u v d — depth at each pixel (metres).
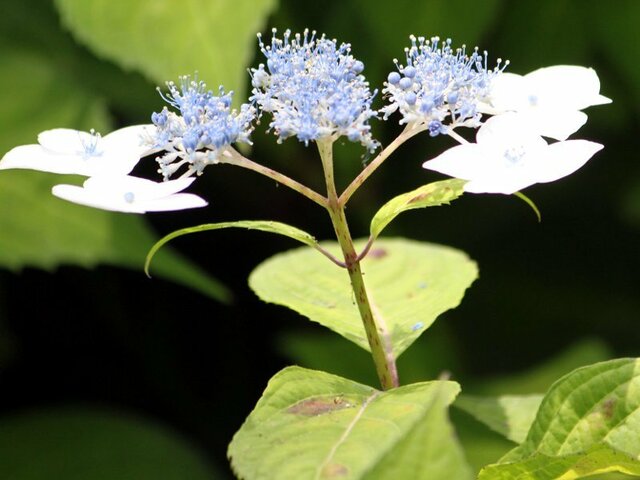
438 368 0.84
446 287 0.61
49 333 0.83
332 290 0.62
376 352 0.55
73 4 0.71
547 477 0.53
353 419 0.51
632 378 0.54
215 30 0.69
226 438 0.84
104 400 0.83
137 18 0.70
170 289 0.85
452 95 0.53
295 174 0.85
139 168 0.79
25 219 0.73
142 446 0.78
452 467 0.46
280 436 0.50
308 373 0.52
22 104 0.76
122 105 0.78
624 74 0.84
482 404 0.60
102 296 0.84
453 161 0.52
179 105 0.54
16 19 0.79
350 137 0.52
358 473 0.49
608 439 0.53
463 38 0.78
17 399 0.82
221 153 0.53
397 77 0.53
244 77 0.69
